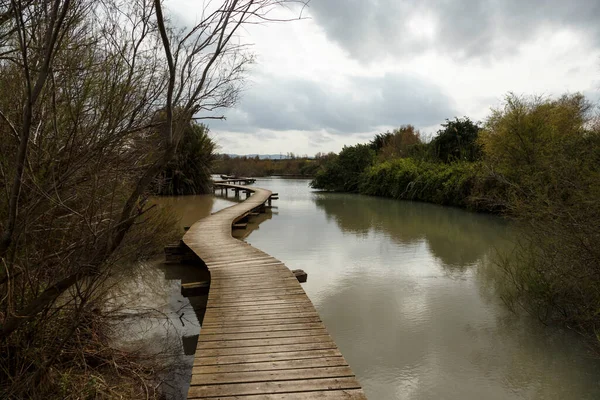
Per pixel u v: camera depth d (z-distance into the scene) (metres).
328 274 7.20
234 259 6.97
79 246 2.67
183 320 5.16
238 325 4.06
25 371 2.90
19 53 2.54
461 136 23.52
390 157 30.22
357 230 12.27
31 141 2.55
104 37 2.68
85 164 2.61
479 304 5.64
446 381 3.75
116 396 3.18
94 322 3.81
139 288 6.54
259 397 2.76
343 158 30.61
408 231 12.02
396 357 4.18
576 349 4.32
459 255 8.69
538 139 12.34
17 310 2.58
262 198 18.39
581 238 4.36
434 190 20.70
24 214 2.56
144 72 2.85
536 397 3.51
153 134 3.04
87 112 2.71
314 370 3.13
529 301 5.59
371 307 5.57
